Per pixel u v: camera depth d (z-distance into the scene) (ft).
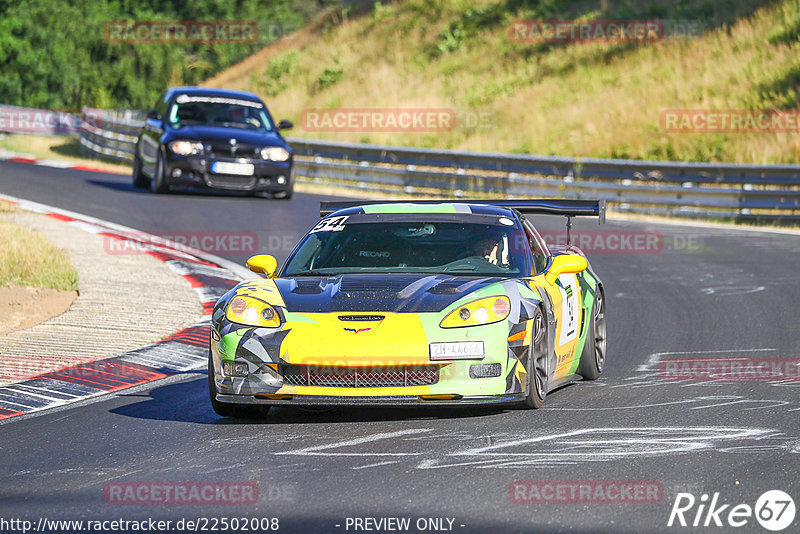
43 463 66.28
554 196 264.93
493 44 433.07
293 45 515.91
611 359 103.30
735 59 352.28
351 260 85.35
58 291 135.13
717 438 69.92
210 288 142.10
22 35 633.61
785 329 117.60
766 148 288.10
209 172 230.27
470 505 55.26
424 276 81.30
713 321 123.75
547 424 74.43
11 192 238.48
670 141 306.35
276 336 74.13
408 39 463.42
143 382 93.45
